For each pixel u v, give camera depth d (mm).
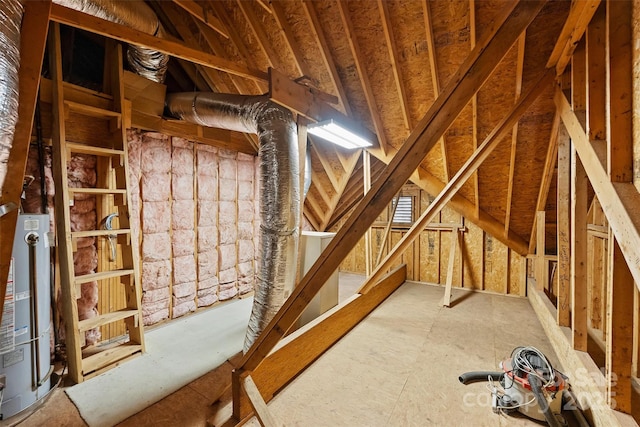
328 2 2627
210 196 3984
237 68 2004
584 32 1760
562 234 2562
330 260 1514
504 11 1222
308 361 2506
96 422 1827
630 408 1540
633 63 1302
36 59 1060
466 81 1274
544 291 3824
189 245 3727
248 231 4570
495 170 3521
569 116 1992
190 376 2342
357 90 3238
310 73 3225
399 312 3824
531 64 2461
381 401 2035
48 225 2109
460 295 4598
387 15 2494
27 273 1934
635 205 1220
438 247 5262
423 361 2568
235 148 4242
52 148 2336
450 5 2326
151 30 2543
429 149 1323
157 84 3107
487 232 4465
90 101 2639
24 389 1893
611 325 1568
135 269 2680
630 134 1322
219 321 3514
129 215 2652
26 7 1037
